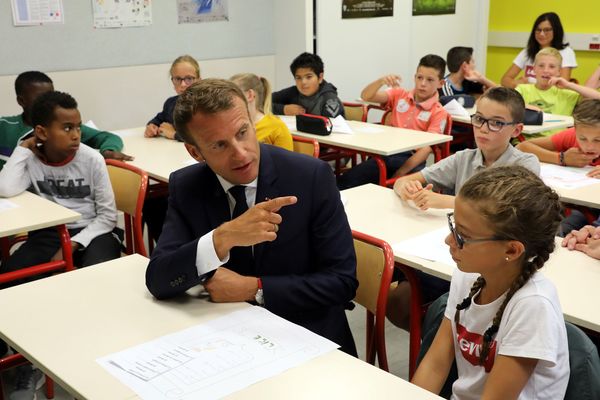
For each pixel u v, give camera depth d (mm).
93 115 4820
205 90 1428
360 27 5902
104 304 1519
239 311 1463
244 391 1136
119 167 2846
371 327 1970
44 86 3510
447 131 4301
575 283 1715
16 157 2674
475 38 6965
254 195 1598
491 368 1279
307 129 4000
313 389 1140
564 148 3180
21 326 1413
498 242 1211
